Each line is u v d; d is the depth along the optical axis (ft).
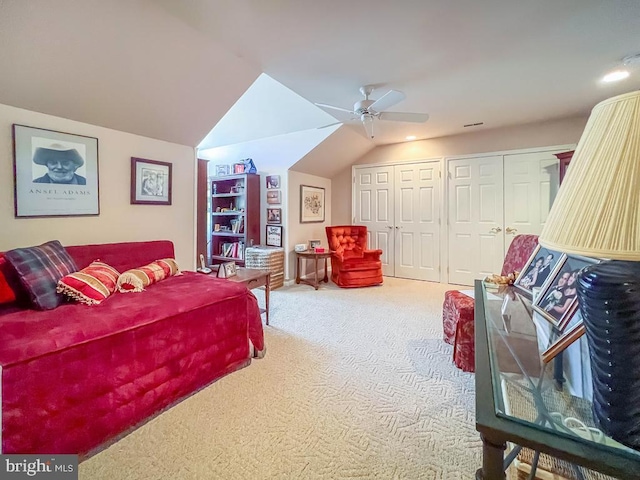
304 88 10.01
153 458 4.67
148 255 8.93
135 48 6.67
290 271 16.22
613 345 2.04
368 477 4.32
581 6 5.99
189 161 10.85
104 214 8.47
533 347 3.70
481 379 2.87
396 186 17.62
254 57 7.97
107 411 5.00
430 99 10.94
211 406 5.96
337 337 9.36
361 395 6.33
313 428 5.32
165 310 5.95
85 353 4.78
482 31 6.84
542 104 11.48
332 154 16.51
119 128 8.66
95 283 6.24
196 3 5.82
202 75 8.17
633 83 9.69
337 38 7.09
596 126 2.10
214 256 17.53
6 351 4.11
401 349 8.52
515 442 2.10
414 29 6.75
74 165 7.75
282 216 16.01
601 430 2.13
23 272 5.50
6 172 6.64
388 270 18.13
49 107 7.09
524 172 14.17
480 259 15.40
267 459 4.64
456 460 4.64
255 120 16.03
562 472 3.23
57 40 5.88
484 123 13.82
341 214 19.49
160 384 5.78
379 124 13.88
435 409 5.88
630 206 1.83
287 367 7.52
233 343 7.32
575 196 2.08
